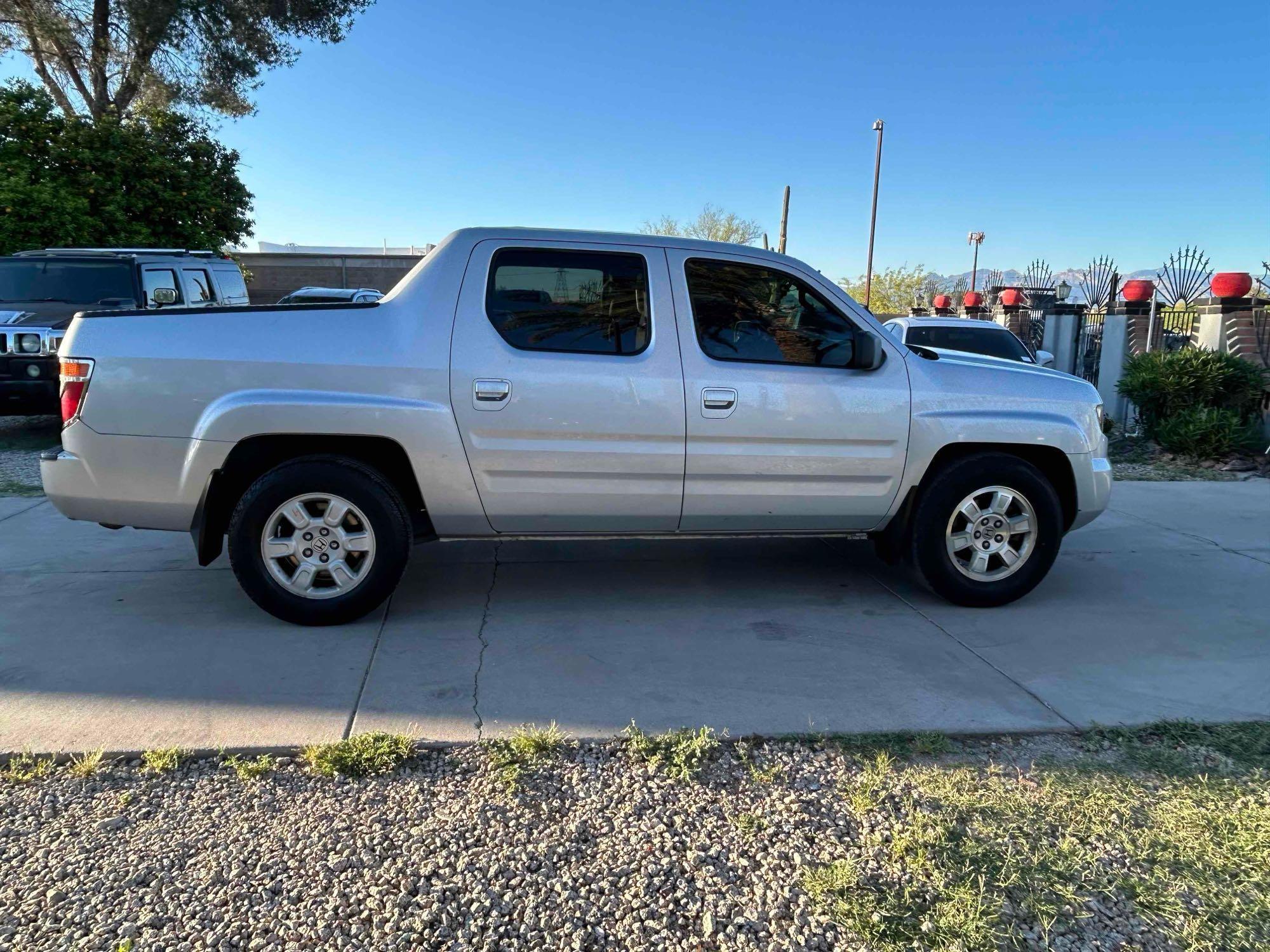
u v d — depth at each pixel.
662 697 3.62
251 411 4.01
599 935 2.26
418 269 4.27
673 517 4.51
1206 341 11.38
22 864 2.51
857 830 2.73
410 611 4.62
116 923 2.27
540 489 4.31
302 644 4.12
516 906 2.37
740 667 3.94
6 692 3.55
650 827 2.73
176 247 16.89
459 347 4.16
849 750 3.20
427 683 3.71
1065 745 3.29
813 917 2.33
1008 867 2.54
